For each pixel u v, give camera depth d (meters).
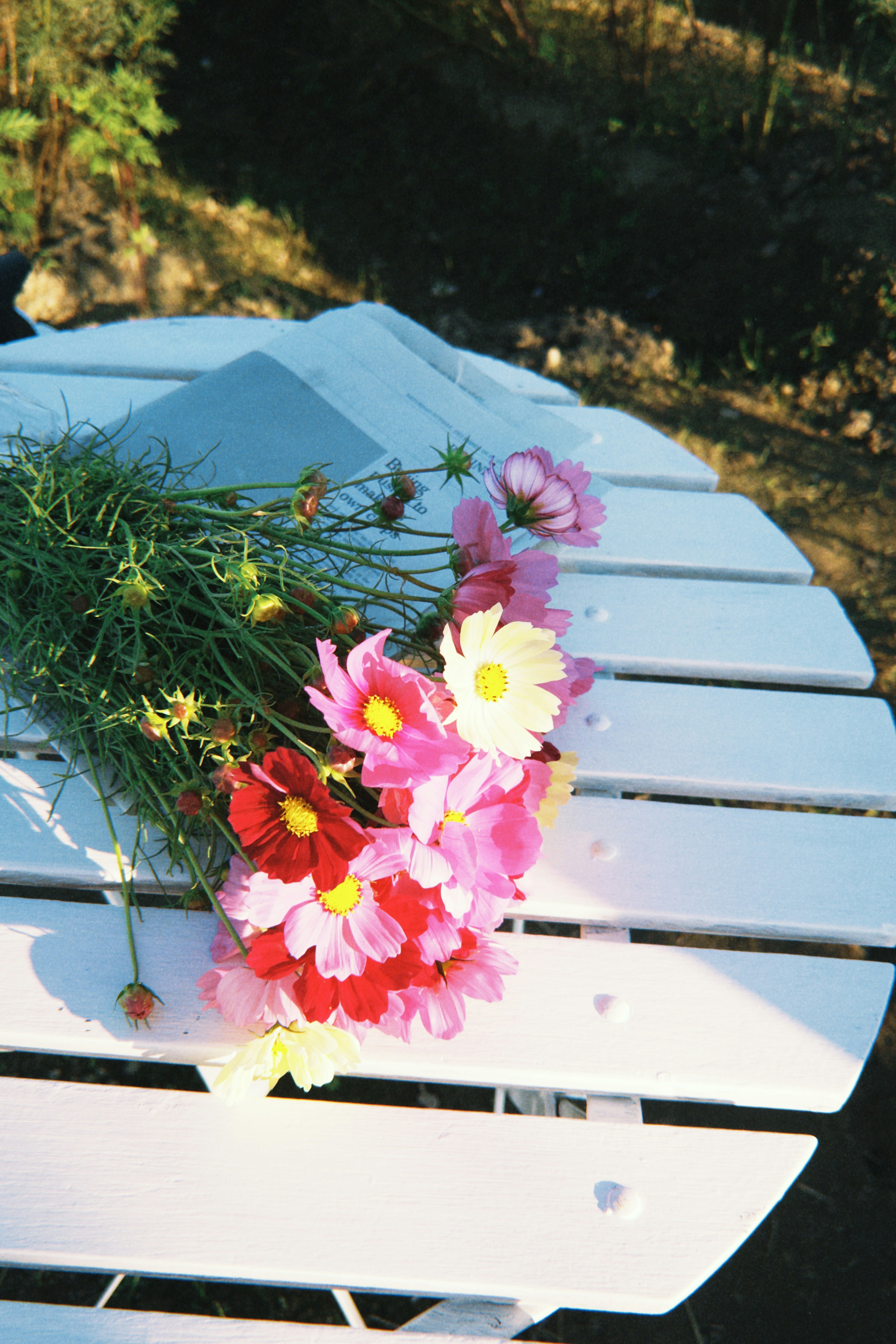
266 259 2.56
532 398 1.34
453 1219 0.69
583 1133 0.74
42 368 1.26
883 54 2.47
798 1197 1.40
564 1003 0.79
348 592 0.95
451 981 0.71
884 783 0.93
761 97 2.36
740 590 1.10
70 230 2.51
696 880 0.86
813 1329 1.30
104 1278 1.32
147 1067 1.47
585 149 2.53
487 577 0.71
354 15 2.67
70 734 0.82
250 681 0.76
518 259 2.51
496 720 0.67
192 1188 0.70
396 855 0.64
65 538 0.81
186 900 0.74
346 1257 0.67
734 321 2.39
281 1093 1.45
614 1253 0.68
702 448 2.26
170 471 0.90
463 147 2.59
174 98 2.68
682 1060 0.77
